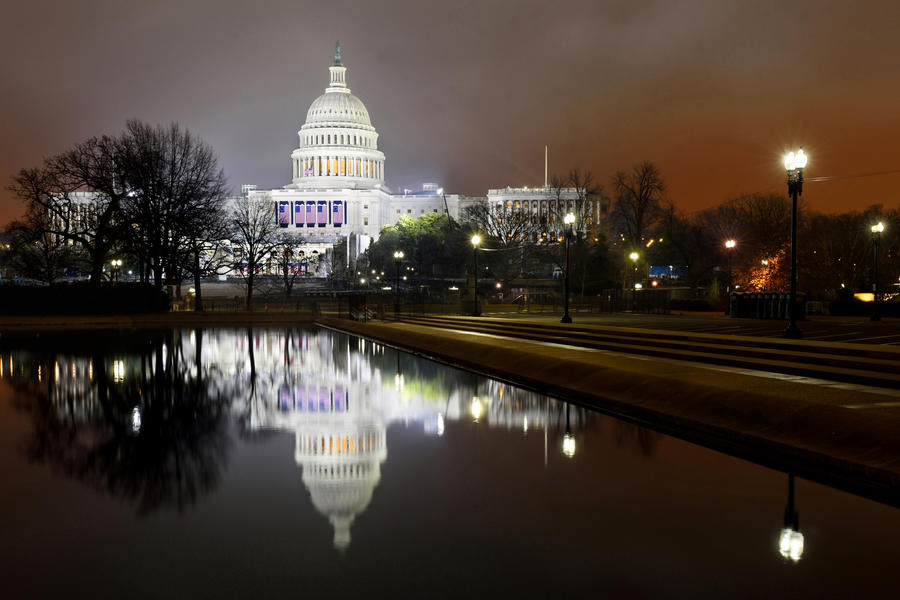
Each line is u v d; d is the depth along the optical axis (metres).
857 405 12.15
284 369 25.27
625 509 8.40
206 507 8.59
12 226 74.31
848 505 8.52
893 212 104.00
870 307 52.25
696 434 12.97
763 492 9.10
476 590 6.15
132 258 84.19
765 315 50.34
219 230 78.69
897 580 6.31
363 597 6.03
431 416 15.14
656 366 19.27
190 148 78.25
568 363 20.73
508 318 53.25
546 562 6.76
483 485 9.52
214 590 6.20
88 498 9.00
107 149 73.38
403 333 40.12
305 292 124.06
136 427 14.02
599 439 12.55
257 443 12.43
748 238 101.00
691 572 6.51
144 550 7.16
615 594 6.05
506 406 16.47
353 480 9.82
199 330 53.56
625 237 108.31
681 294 85.31
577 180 104.25
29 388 20.08
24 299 68.50
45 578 6.48
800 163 27.58
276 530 7.72
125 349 34.59
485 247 119.44
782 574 6.45
